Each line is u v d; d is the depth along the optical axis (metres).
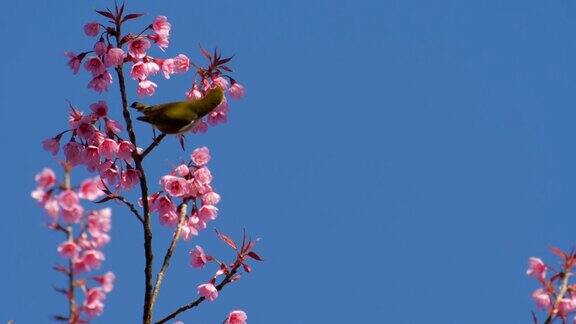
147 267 13.07
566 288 11.30
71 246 9.73
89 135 14.10
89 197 10.02
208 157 14.63
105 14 14.12
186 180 14.49
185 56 14.88
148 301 12.95
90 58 14.30
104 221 9.94
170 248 13.57
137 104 14.38
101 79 14.38
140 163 13.95
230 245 13.89
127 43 14.35
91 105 14.14
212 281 13.80
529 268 11.42
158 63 14.70
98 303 9.79
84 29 14.23
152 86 14.54
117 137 14.17
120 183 14.12
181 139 14.67
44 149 14.12
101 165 14.10
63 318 9.59
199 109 14.42
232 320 13.94
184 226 14.31
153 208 14.54
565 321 11.06
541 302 11.27
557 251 11.39
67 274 9.69
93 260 9.80
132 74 14.44
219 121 15.21
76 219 9.84
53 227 9.79
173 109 14.18
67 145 14.05
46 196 9.85
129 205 13.35
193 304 13.19
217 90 14.63
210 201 14.66
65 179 9.95
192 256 14.06
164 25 14.63
